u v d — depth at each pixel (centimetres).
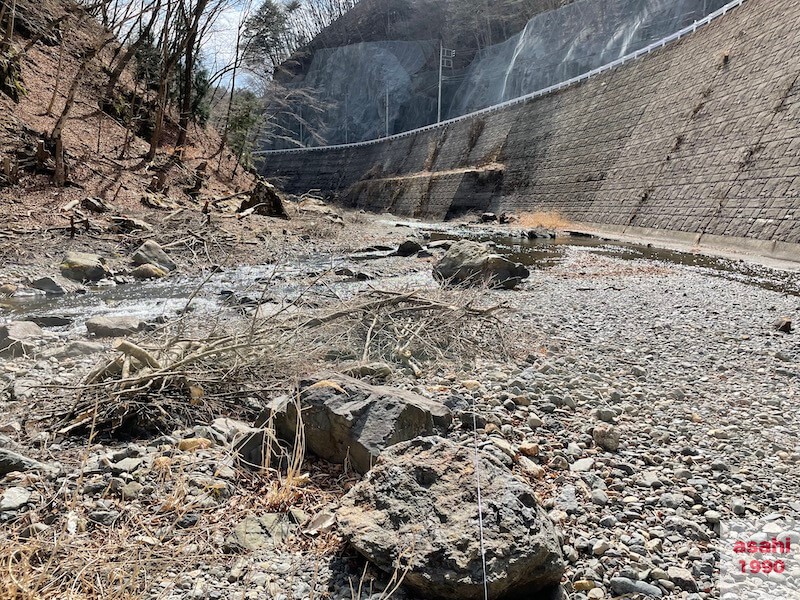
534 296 1151
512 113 4881
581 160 3700
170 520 321
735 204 2291
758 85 2434
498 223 3744
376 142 6906
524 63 6234
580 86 4134
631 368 678
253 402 497
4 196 1479
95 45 2573
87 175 1819
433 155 5756
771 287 1378
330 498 357
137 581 267
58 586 259
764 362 730
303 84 9256
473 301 815
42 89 2152
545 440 465
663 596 286
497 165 4656
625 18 5278
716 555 322
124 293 1062
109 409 429
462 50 7694
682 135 2820
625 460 438
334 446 404
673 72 3150
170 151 2717
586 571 299
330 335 639
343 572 287
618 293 1227
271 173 8038
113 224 1476
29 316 841
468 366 652
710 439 488
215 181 2759
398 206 5553
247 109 3878
